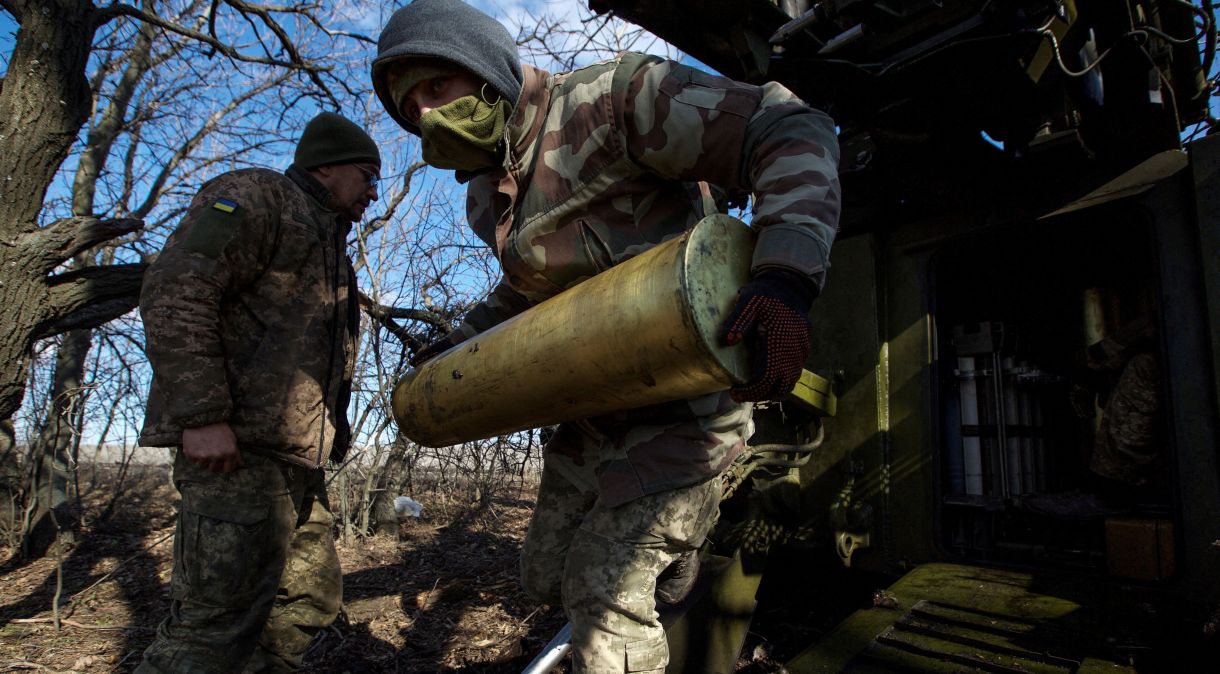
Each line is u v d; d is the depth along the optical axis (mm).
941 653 1912
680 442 1456
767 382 1095
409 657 3113
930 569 2635
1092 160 2943
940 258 3082
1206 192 2367
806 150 1246
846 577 3371
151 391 1995
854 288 3184
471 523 6168
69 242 3318
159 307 1840
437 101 1462
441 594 3994
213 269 1903
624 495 1465
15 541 5469
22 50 3242
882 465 2975
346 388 2404
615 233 1476
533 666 1891
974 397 2979
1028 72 2529
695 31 2703
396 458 5625
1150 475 2637
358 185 2352
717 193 1833
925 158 3031
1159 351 2578
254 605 1970
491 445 5461
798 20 2582
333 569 2369
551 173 1486
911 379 3004
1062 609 2113
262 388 1994
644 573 1459
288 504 2068
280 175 2191
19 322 3189
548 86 1524
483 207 1793
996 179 2955
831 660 1958
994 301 3594
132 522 6617
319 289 2184
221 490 1922
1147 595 2191
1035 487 2908
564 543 1778
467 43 1392
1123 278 3215
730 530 2762
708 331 1100
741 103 1322
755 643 3014
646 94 1360
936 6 2434
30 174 3232
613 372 1232
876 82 2715
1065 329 3414
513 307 1979
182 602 1911
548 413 1441
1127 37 2809
